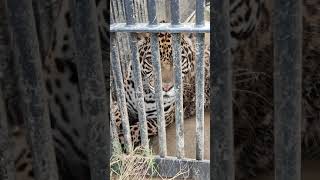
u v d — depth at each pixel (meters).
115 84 3.53
